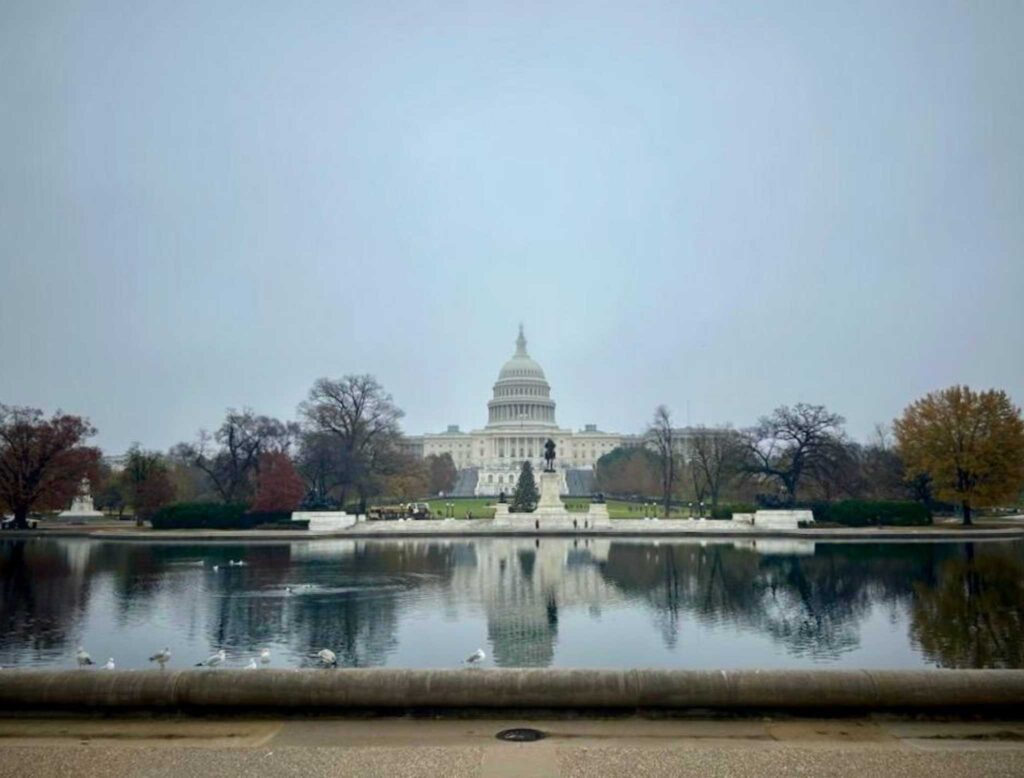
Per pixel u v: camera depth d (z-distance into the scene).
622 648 37.34
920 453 116.50
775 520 108.94
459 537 105.31
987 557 74.19
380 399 144.38
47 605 49.06
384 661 34.84
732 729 15.95
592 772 13.77
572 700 16.50
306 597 52.06
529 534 106.62
